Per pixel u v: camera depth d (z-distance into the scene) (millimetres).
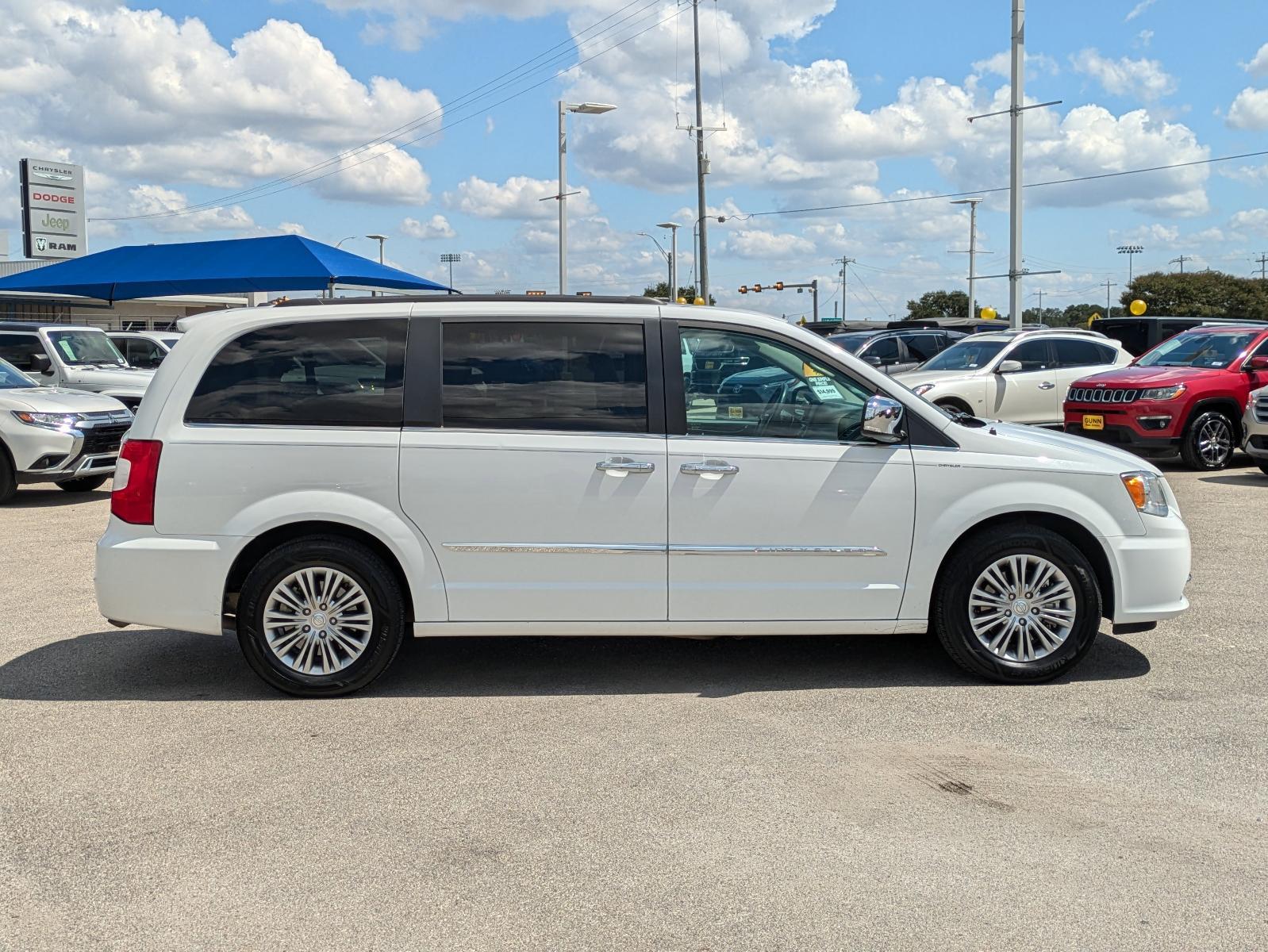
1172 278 77875
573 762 4445
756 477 5180
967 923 3189
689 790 4152
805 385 5293
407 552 5129
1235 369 13578
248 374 5180
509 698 5250
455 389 5176
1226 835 3748
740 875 3488
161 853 3674
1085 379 13930
